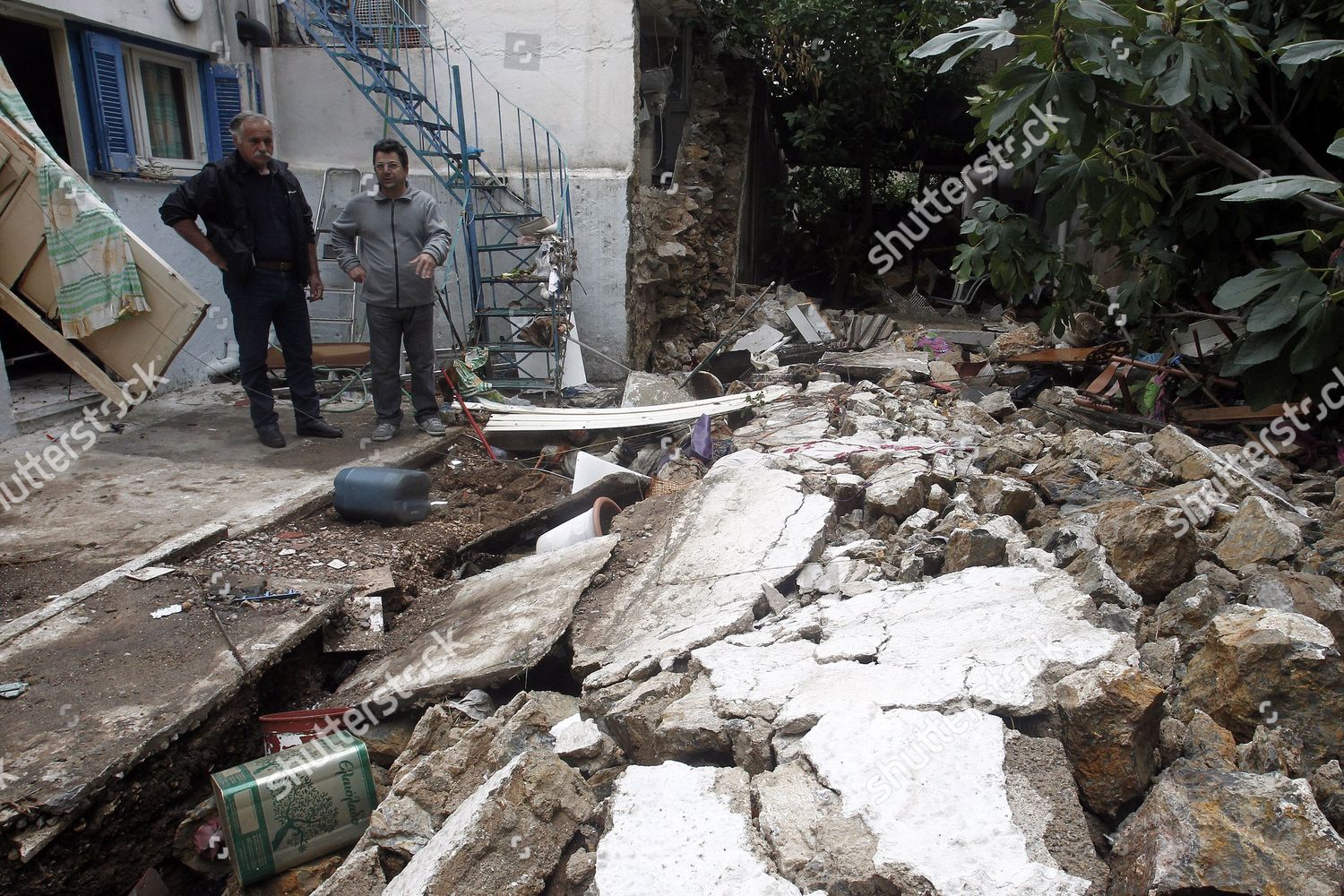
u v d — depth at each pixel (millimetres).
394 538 5094
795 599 3732
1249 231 5746
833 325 11008
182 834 3168
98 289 5125
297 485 5555
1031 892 1944
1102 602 3211
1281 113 5906
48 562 4406
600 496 5406
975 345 10031
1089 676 2490
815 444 5691
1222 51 4109
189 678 3400
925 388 7727
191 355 7879
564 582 4148
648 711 2877
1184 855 2006
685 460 6039
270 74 8789
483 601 4281
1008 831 2129
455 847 2344
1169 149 5566
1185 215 6000
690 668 3170
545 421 6730
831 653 2998
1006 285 6199
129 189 7211
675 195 10609
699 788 2479
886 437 5832
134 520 4934
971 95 13656
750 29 12273
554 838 2441
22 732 3062
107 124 6980
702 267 11141
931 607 3209
